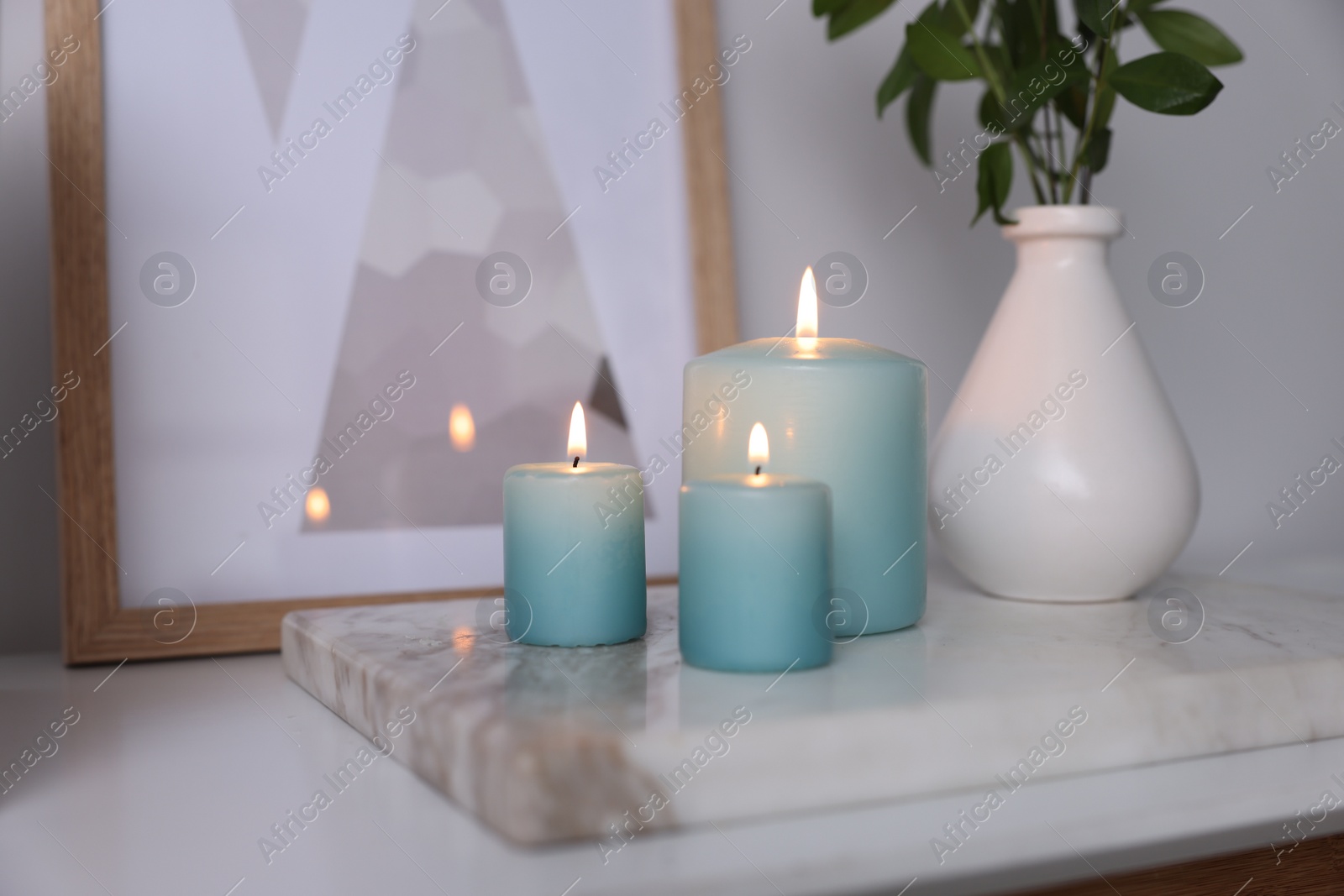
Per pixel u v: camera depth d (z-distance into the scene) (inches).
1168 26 34.3
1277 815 19.5
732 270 38.9
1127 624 28.3
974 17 37.3
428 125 35.6
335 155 34.5
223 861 17.7
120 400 31.8
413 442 34.9
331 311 34.2
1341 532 49.2
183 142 32.8
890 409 26.7
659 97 38.4
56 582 33.5
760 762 18.8
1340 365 49.4
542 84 37.0
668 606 31.5
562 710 20.0
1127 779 20.6
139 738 24.6
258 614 32.7
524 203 36.5
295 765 22.7
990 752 20.3
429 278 35.3
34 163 33.0
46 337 33.2
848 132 42.5
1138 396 31.3
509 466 36.0
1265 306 48.9
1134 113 46.6
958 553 32.3
